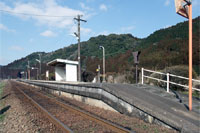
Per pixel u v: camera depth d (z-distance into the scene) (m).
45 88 27.58
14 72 168.12
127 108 8.38
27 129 6.54
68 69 30.84
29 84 48.44
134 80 26.92
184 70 14.06
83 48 119.06
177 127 5.89
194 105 8.42
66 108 10.65
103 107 10.41
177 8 7.18
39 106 10.78
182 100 9.26
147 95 9.89
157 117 6.68
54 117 7.80
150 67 36.03
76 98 14.66
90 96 11.84
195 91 12.91
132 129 6.35
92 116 7.83
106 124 6.75
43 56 170.12
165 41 61.16
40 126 6.88
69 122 7.45
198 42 42.25
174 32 72.00
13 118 8.57
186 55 40.84
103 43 114.75
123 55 75.06
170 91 11.63
